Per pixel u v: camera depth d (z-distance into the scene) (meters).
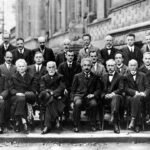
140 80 9.03
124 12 13.43
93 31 17.61
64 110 9.38
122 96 8.87
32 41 32.41
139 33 12.08
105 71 9.89
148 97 8.75
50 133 8.60
